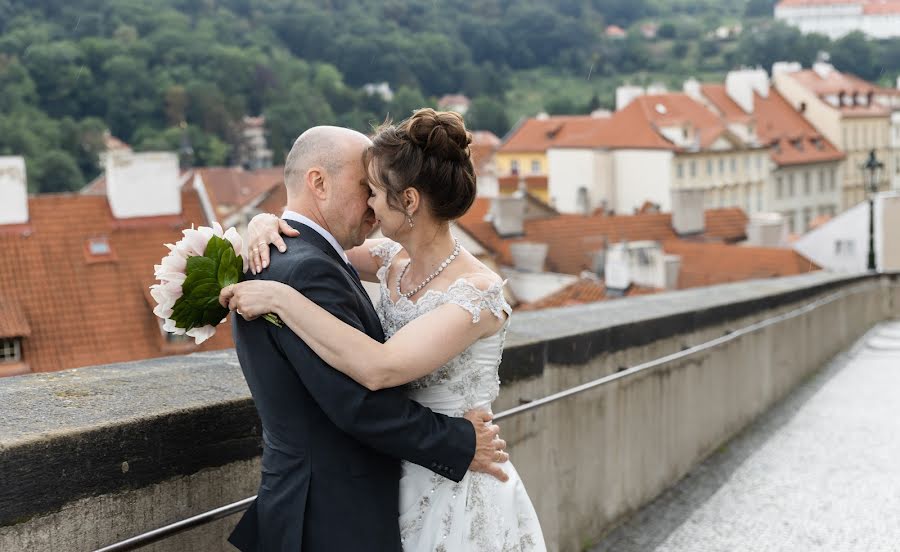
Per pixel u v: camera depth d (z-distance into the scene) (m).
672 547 5.21
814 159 86.06
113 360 24.34
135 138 109.06
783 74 92.25
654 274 34.00
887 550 5.17
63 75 106.62
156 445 2.68
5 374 23.62
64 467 2.45
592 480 5.22
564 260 39.47
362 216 2.75
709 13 188.25
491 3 163.38
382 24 143.25
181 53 117.31
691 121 76.19
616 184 75.38
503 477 2.90
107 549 2.48
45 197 27.64
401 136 2.69
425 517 2.79
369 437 2.51
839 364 12.29
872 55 149.75
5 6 111.50
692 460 6.87
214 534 2.90
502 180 82.88
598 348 5.29
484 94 146.38
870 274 16.94
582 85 160.50
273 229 2.62
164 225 28.38
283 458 2.57
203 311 2.56
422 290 2.81
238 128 113.75
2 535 2.34
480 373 2.80
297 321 2.46
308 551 2.54
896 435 7.88
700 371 7.01
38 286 25.56
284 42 137.00
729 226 45.88
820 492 6.26
